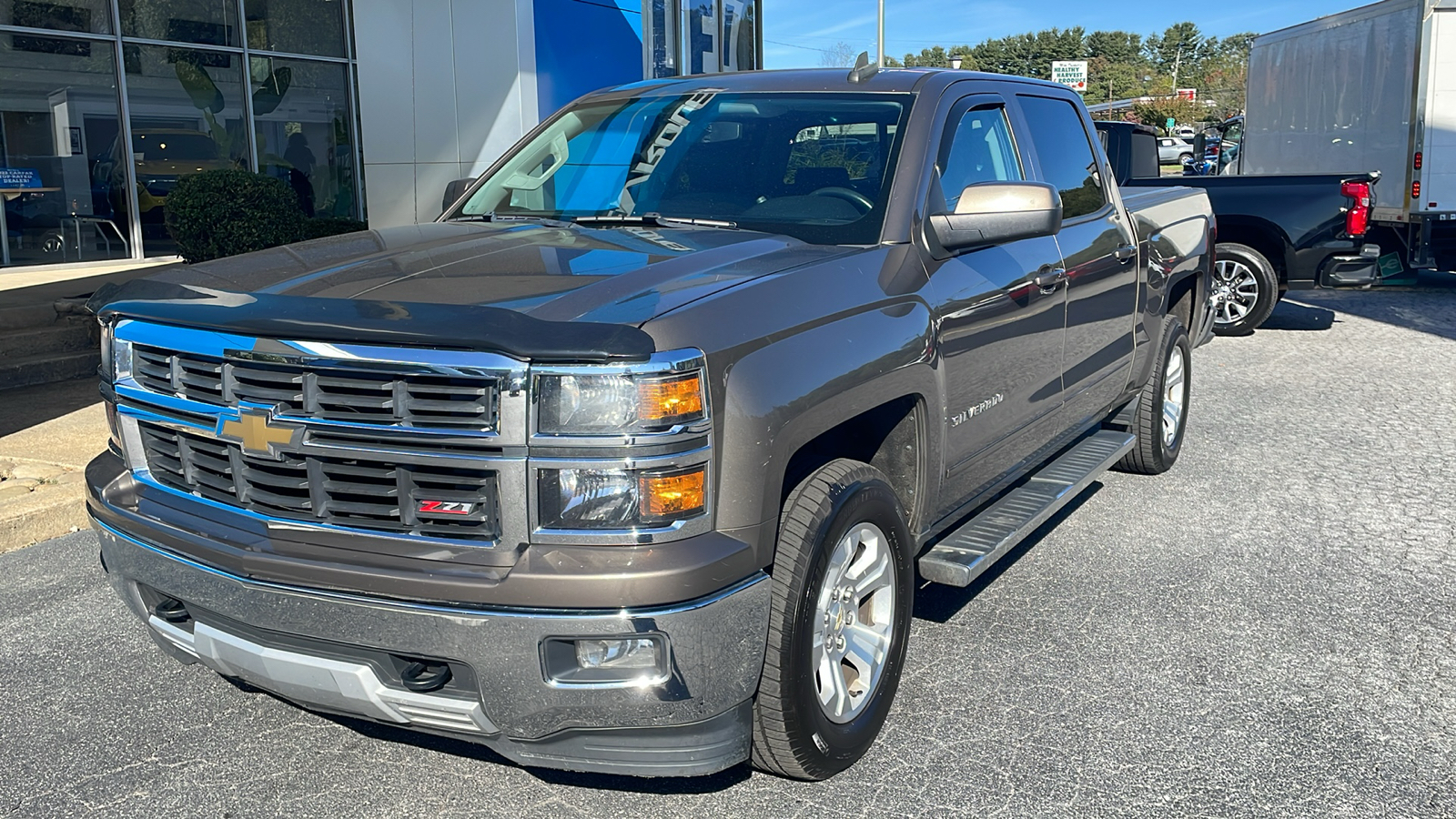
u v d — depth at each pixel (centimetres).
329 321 254
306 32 1493
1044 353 425
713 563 251
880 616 324
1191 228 626
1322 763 321
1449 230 1331
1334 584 459
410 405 251
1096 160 518
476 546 252
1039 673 378
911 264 341
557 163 421
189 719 348
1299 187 1077
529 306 257
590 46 1069
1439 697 362
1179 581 464
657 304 260
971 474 384
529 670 248
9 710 353
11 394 778
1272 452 669
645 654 255
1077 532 525
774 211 363
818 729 291
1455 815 295
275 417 263
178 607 300
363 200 1587
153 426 296
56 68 1265
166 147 1370
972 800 301
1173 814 295
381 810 298
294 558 262
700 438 250
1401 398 814
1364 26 1413
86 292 1002
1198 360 977
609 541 245
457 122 1017
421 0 1009
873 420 342
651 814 294
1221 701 359
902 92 394
